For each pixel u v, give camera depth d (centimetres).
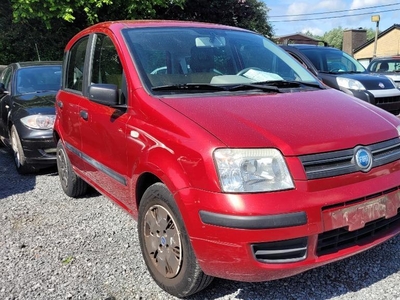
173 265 270
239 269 233
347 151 251
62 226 405
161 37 354
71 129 431
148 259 295
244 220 224
